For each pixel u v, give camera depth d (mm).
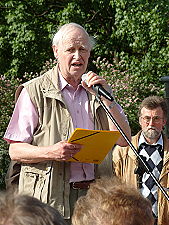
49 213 1577
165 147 4426
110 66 10969
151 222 2047
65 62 3875
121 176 4414
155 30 11133
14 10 12125
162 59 11211
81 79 3992
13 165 3982
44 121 3873
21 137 3857
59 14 12023
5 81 9945
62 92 3945
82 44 3852
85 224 2035
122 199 2023
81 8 12156
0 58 12234
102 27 12461
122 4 11422
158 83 11094
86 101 3994
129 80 10078
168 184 4309
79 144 3641
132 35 11500
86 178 3877
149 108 4391
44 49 12070
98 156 3789
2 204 1582
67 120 3891
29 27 11781
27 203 1591
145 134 4422
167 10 11250
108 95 3514
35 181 3848
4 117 9531
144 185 4309
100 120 3998
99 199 2053
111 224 2002
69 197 3846
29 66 12234
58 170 3832
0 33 12047
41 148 3740
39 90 3924
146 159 4391
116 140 3691
